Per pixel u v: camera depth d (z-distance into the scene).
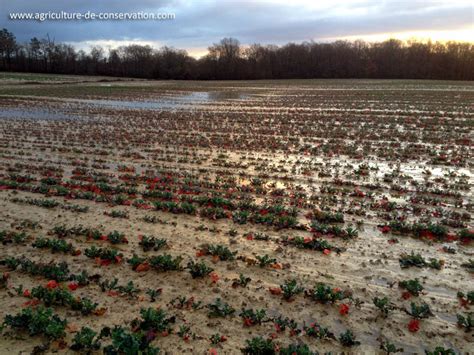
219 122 29.86
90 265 8.91
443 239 10.14
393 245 9.85
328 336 6.59
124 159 18.70
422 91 56.81
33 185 14.77
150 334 6.33
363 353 6.34
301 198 13.00
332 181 14.83
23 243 9.93
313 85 76.38
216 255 9.16
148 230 10.71
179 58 122.94
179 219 11.45
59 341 6.46
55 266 8.55
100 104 42.97
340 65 119.44
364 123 28.72
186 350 6.33
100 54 122.56
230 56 125.44
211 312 7.21
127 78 103.50
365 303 7.59
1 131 26.05
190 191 13.63
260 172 16.11
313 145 21.31
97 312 7.15
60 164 18.02
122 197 12.75
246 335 6.71
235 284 8.09
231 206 12.16
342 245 9.82
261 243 9.95
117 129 26.88
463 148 19.88
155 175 15.80
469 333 6.82
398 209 12.03
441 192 13.35
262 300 7.67
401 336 6.75
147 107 40.25
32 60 112.50
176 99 48.91
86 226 10.96
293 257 9.27
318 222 11.15
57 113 35.38
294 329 6.75
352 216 11.58
